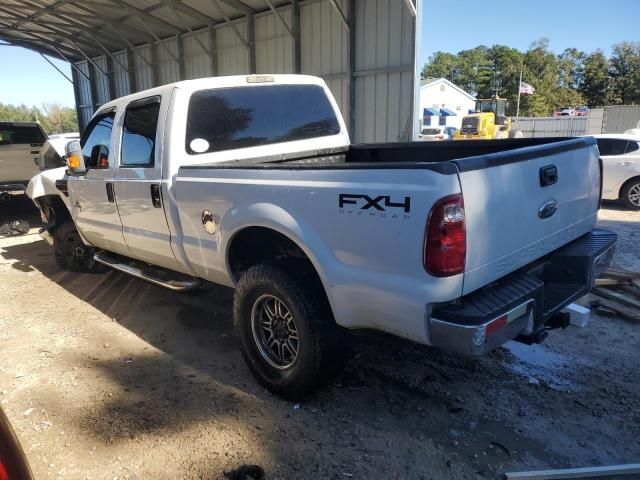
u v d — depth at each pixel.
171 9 13.21
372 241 2.56
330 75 11.26
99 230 4.91
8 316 4.86
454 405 3.18
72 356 3.98
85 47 19.36
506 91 88.00
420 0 9.00
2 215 10.48
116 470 2.66
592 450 2.75
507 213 2.60
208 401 3.29
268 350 3.35
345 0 10.50
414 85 9.38
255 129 4.17
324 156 4.59
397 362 3.69
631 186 10.09
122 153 4.34
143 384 3.53
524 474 2.54
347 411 3.14
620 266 5.91
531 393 3.30
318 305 2.96
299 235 2.87
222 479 2.58
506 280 2.74
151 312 4.90
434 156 4.45
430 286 2.38
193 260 3.80
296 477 2.58
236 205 3.25
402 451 2.77
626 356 3.78
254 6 12.44
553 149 2.95
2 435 1.50
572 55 92.31
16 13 16.00
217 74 14.45
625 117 29.06
